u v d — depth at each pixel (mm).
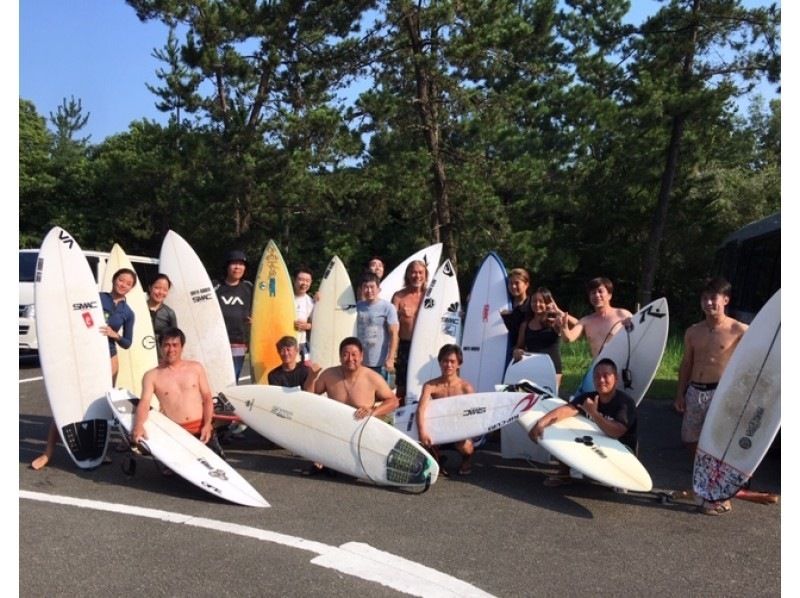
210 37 16734
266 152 16562
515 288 6547
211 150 17312
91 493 4801
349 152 15438
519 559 3775
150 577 3453
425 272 6934
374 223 17891
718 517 4531
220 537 3990
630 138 15992
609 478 4715
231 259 7121
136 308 7309
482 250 15719
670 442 6641
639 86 14938
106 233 26125
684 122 16391
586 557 3822
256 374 7516
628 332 5949
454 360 5680
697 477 4746
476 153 15641
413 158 14859
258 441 6461
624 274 21172
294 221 18000
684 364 5262
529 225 19547
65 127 44500
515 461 5930
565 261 19422
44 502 4570
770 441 4543
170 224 20438
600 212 20547
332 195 17312
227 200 17359
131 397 5496
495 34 14234
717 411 4805
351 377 5629
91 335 5828
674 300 21188
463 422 5539
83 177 26844
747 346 4824
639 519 4477
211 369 6977
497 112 15523
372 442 5234
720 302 4996
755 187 21516
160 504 4586
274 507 4590
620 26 15906
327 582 3424
